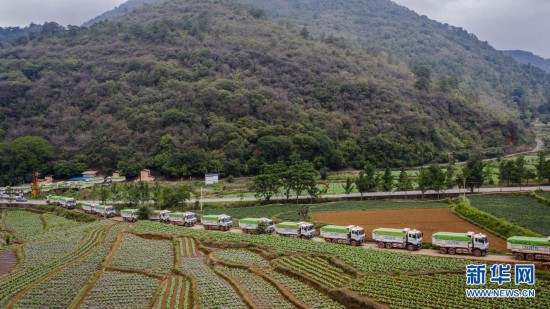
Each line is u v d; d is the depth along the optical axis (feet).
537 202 346.74
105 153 583.99
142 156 569.23
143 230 315.58
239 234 289.74
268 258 237.66
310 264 220.23
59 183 542.57
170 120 593.83
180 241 284.41
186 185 447.01
